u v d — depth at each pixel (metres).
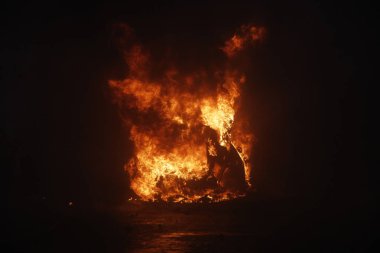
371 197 19.14
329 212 16.73
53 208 20.53
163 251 12.16
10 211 18.30
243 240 13.47
